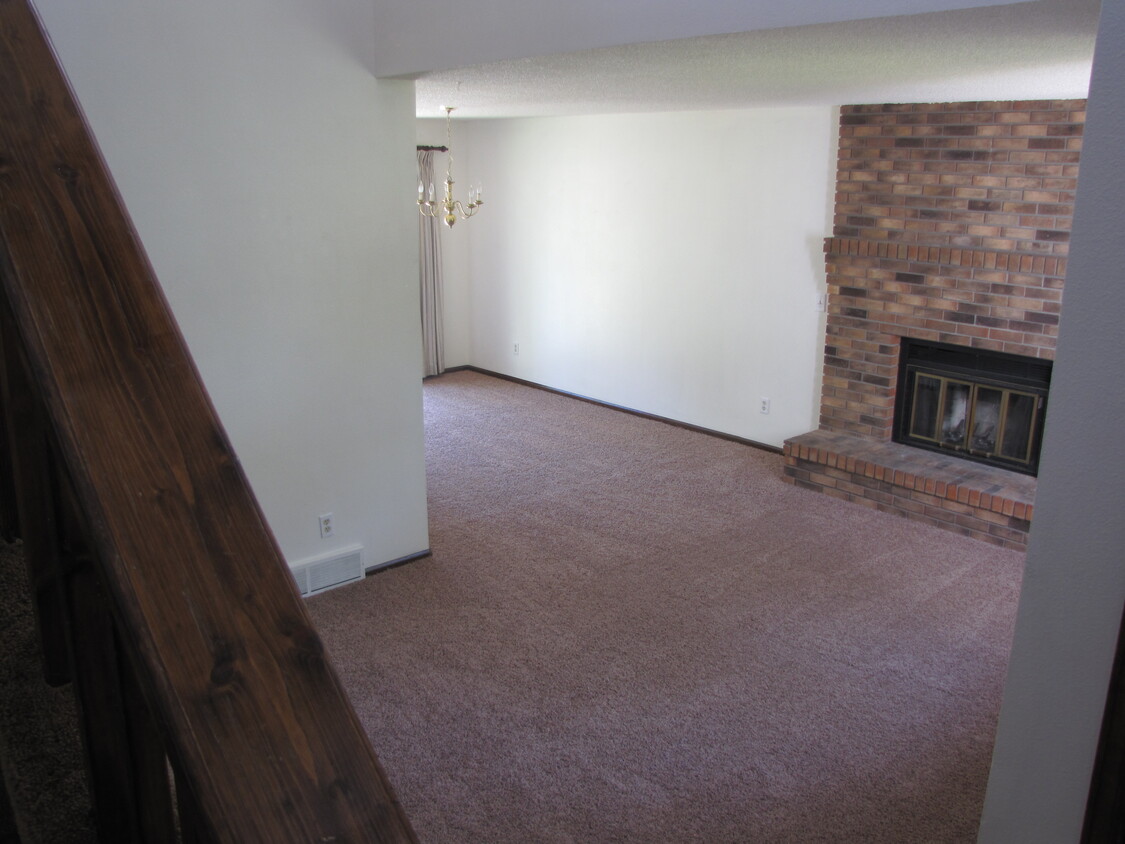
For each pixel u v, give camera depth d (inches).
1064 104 184.9
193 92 141.9
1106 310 47.5
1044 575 52.6
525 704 141.1
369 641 158.7
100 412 21.1
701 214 265.6
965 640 160.7
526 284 328.2
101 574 20.1
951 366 216.4
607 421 291.9
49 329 21.6
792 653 156.1
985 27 86.3
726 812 118.3
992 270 201.9
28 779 32.8
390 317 173.2
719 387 273.4
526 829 114.8
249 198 151.3
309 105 154.0
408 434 181.8
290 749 19.3
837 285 231.5
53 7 128.0
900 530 206.5
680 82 154.5
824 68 126.4
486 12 130.0
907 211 214.5
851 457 220.7
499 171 327.3
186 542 20.5
